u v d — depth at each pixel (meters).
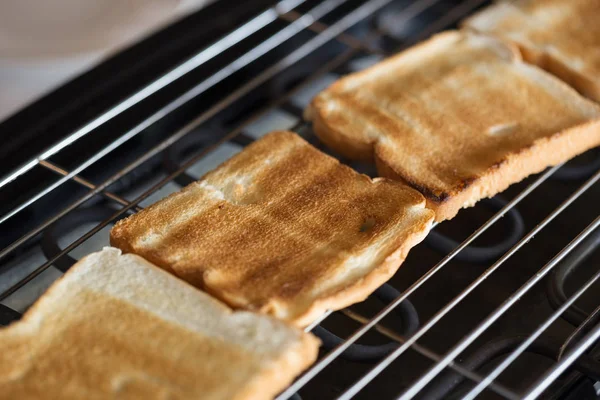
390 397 0.73
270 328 0.69
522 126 0.82
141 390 0.67
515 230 0.79
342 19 0.95
